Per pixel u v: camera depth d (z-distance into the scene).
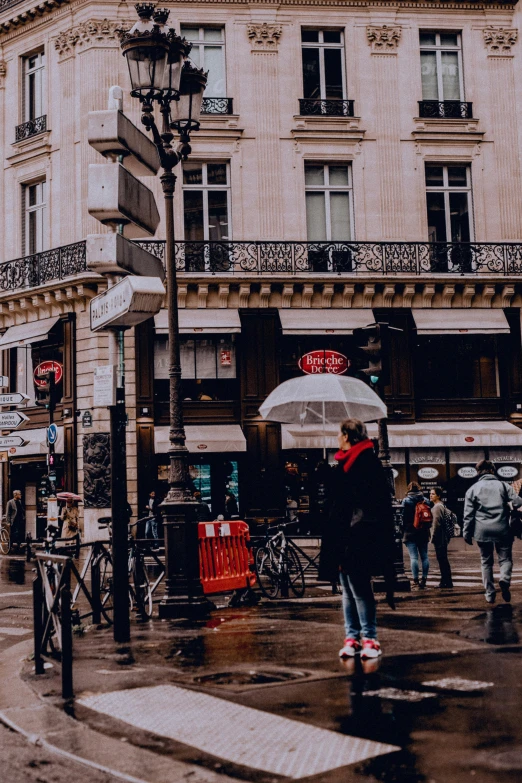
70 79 26.55
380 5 27.03
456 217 27.14
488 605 10.72
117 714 5.61
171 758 4.68
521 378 26.72
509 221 27.08
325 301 26.02
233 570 11.84
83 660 7.57
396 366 26.02
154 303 7.68
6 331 27.67
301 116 26.31
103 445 24.75
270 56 26.56
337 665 6.74
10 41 28.17
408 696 5.63
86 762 4.72
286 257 25.83
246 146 26.23
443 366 26.61
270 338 25.77
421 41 27.45
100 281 25.06
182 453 11.01
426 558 14.30
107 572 10.81
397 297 26.22
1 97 28.33
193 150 25.94
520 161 27.30
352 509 7.07
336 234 26.56
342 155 26.56
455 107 27.17
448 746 4.59
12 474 27.30
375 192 26.53
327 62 27.03
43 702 6.06
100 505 24.59
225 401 25.67
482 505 10.91
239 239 25.97
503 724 4.95
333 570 7.12
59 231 26.56
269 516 25.02
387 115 26.80
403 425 25.77
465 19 27.44
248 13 26.58
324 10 26.84
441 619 9.38
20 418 18.67
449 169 27.27
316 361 25.30
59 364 25.86
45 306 26.55
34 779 4.58
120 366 8.62
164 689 6.18
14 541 25.20
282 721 5.18
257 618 10.21
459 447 25.92
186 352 25.73
